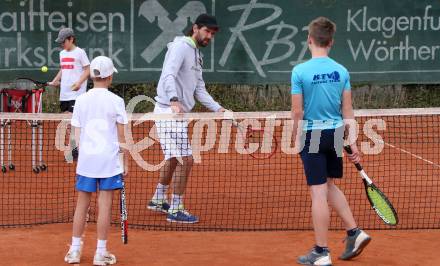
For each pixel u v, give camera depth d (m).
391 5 24.73
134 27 23.72
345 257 10.33
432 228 12.38
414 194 15.14
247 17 24.09
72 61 17.22
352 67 24.86
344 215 10.29
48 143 21.28
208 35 12.69
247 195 15.02
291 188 15.77
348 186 15.91
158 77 23.91
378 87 27.64
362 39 24.77
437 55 25.03
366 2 24.64
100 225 9.91
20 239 11.45
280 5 24.20
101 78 9.98
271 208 13.85
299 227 12.41
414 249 11.06
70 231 12.00
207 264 10.17
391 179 16.83
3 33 23.05
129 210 13.65
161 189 13.25
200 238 11.65
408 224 12.65
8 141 18.70
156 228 12.30
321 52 9.84
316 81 9.67
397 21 24.83
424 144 22.34
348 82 9.91
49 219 12.85
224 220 12.91
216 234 11.92
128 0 23.66
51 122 23.89
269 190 15.55
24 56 23.17
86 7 23.45
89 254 10.59
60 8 23.30
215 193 15.20
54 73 23.31
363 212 13.55
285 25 24.28
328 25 9.83
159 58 23.88
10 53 23.11
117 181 9.90
